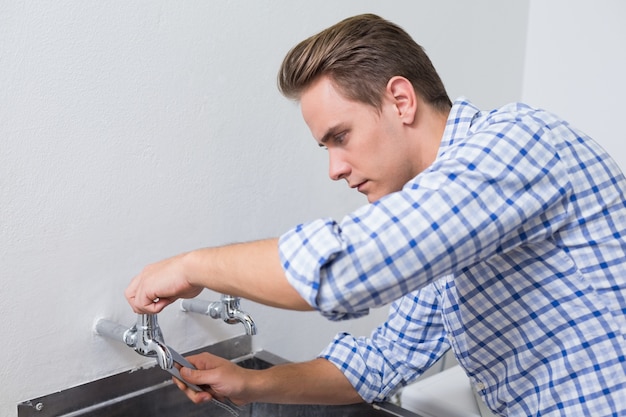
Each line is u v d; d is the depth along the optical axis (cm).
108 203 115
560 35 191
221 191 131
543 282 93
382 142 93
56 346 113
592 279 92
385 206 77
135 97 116
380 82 92
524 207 80
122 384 122
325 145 96
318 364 117
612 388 93
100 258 116
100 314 118
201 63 124
